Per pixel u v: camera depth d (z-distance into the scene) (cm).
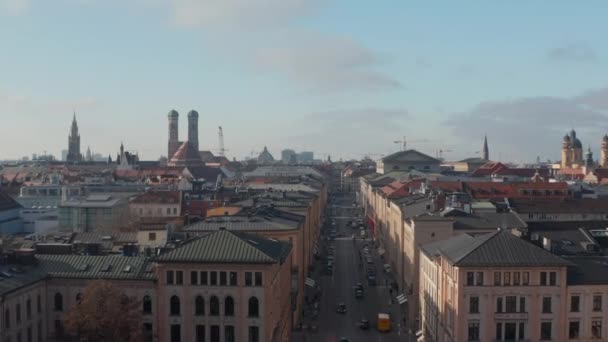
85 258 11838
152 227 15000
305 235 18950
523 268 11262
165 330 11075
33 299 10856
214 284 10994
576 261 12200
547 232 14962
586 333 11350
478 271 11288
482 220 16450
